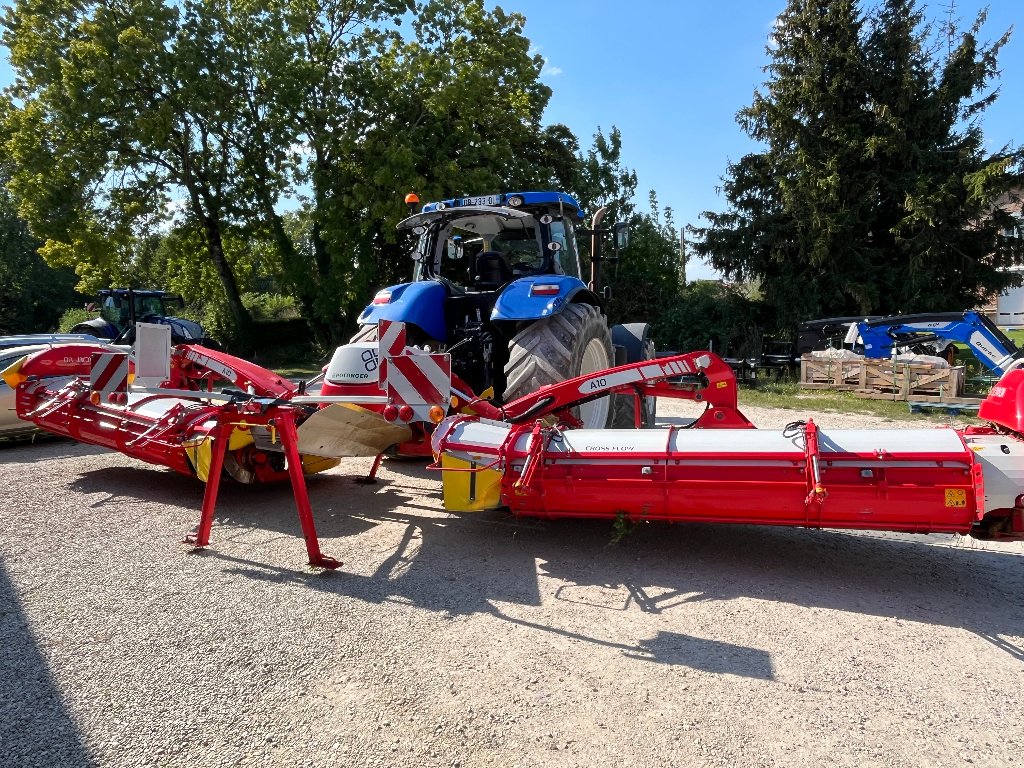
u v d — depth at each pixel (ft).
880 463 10.52
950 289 53.98
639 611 10.09
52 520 14.39
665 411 34.76
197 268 75.46
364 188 57.16
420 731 7.20
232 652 8.83
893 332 37.35
